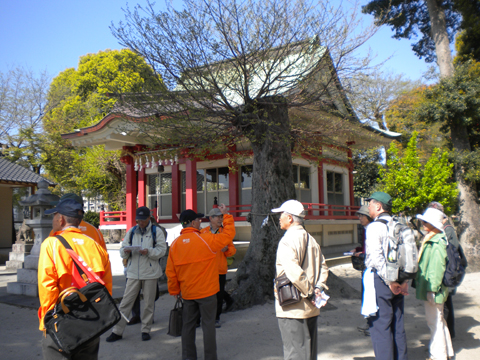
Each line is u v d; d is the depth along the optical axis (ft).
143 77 23.50
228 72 23.57
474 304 22.52
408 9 44.73
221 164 49.16
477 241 36.94
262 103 23.29
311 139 27.73
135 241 17.54
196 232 14.23
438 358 13.56
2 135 77.51
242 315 20.61
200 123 23.12
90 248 9.79
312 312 10.72
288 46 22.84
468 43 50.52
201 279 13.30
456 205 38.88
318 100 25.23
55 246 9.21
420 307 22.30
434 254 13.74
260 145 24.89
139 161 48.57
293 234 11.00
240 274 23.57
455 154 38.24
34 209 28.30
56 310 8.78
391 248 11.77
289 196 24.56
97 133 44.47
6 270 43.55
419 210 38.50
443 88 38.14
